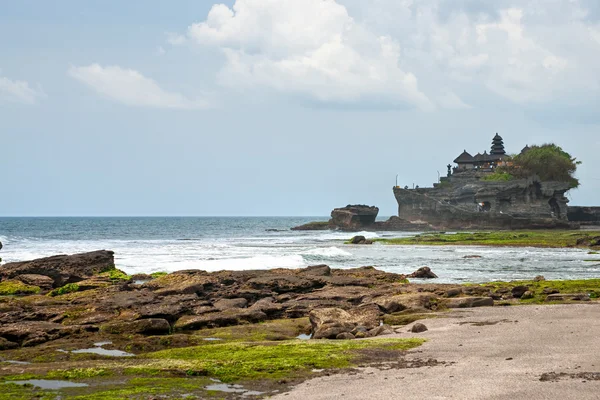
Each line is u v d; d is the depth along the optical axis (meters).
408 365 17.11
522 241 107.75
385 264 66.56
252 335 23.80
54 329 23.41
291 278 39.41
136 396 14.32
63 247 93.62
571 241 105.62
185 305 29.02
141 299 30.14
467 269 60.12
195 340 22.34
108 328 24.00
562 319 24.92
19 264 45.16
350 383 15.20
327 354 18.75
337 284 39.34
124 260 67.56
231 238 144.12
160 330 24.39
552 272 57.12
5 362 18.70
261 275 42.53
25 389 15.08
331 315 25.73
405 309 29.95
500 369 16.09
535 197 182.38
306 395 14.22
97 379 16.11
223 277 40.66
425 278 50.91
